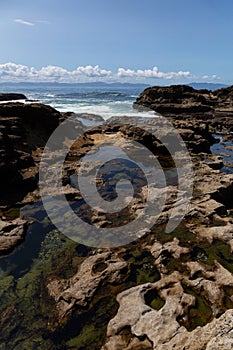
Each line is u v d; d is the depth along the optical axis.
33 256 12.48
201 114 51.94
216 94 73.31
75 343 8.53
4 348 8.53
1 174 17.47
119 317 8.98
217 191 17.30
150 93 65.31
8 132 23.52
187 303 9.35
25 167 20.48
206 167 22.38
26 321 9.34
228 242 12.59
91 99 83.25
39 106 27.98
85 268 11.42
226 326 6.25
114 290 10.37
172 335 7.97
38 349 8.45
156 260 11.77
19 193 17.94
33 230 14.30
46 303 9.96
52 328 9.05
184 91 65.44
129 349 7.93
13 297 10.29
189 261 11.65
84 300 9.80
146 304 9.56
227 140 35.47
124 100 80.12
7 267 11.82
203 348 6.48
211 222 14.32
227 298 9.60
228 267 11.25
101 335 8.68
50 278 11.11
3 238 13.29
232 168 24.22
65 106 59.94
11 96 63.94
